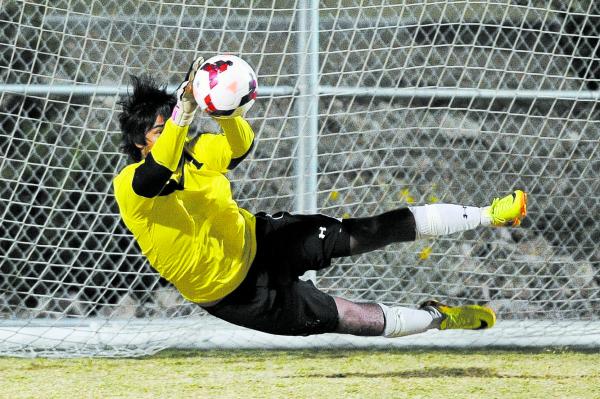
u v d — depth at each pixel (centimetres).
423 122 2403
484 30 2391
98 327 2236
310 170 2230
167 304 2342
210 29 2147
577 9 2456
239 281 1391
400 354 2241
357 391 1780
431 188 2397
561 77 2269
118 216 2216
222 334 2280
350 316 1489
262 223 1426
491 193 2433
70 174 2284
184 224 1345
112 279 2231
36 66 2297
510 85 2484
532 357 2200
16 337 2198
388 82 2367
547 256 2428
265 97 2200
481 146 2442
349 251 1416
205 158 1370
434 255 2352
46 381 1900
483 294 2388
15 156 2273
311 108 2217
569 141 2405
